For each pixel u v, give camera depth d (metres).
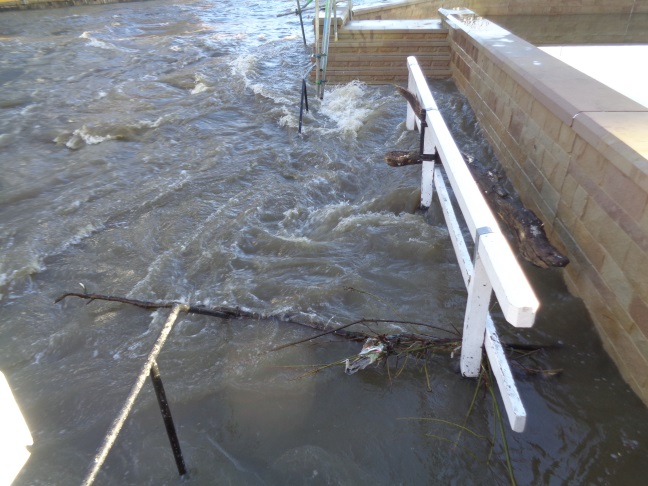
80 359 3.94
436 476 2.94
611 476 2.88
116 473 3.04
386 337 3.72
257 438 3.20
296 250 5.05
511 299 2.24
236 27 15.28
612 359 3.55
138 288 4.65
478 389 3.40
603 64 7.21
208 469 3.01
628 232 3.32
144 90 10.31
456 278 4.50
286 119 8.27
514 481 2.88
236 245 5.19
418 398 3.39
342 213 5.58
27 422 3.43
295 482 2.93
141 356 3.89
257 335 4.00
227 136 7.98
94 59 12.76
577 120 4.02
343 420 3.29
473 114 7.83
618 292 3.46
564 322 3.89
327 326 4.03
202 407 3.43
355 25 9.94
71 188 6.70
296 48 12.38
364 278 4.57
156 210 6.00
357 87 9.39
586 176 3.94
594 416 3.21
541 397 3.34
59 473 3.06
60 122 8.95
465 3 12.08
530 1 12.02
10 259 5.19
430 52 9.60
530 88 5.10
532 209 5.14
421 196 5.46
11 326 4.36
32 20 17.95
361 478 2.94
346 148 7.23
